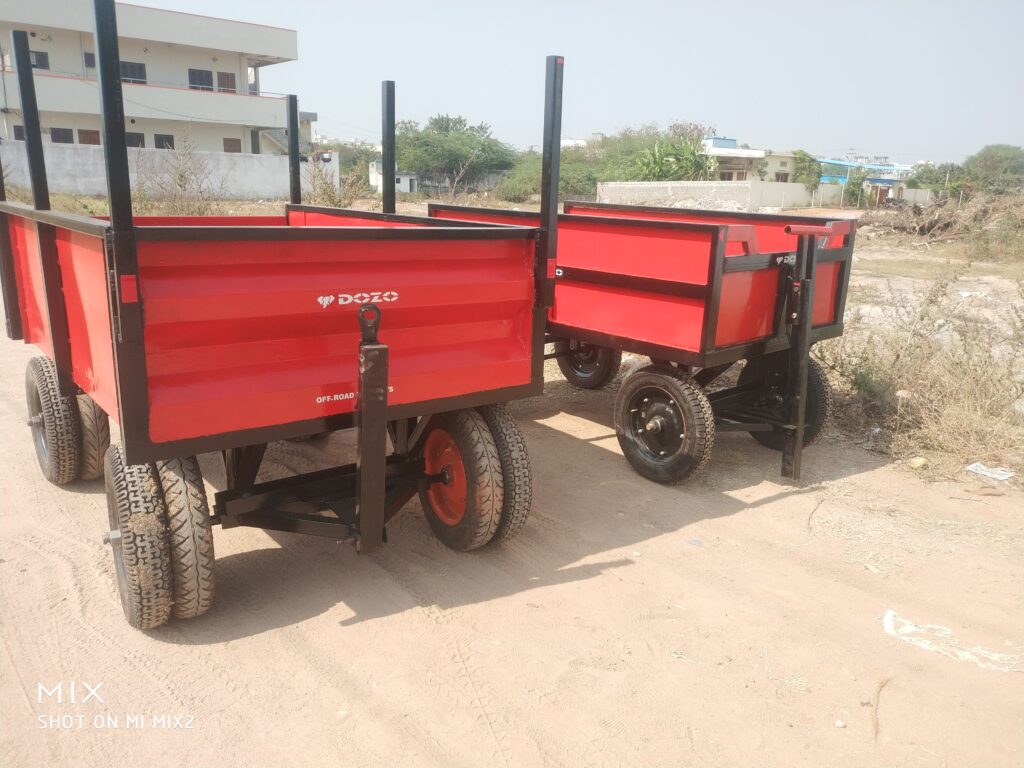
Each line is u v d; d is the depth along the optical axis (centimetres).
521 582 403
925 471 560
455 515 434
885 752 290
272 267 316
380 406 338
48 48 3391
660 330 531
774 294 542
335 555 426
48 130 3331
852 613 379
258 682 318
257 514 371
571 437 637
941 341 767
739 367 778
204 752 280
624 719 303
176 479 331
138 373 292
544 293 393
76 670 322
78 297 359
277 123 3869
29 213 397
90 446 472
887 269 1650
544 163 378
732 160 5897
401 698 311
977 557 437
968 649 353
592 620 369
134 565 322
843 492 526
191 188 1981
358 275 338
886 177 6194
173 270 294
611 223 559
